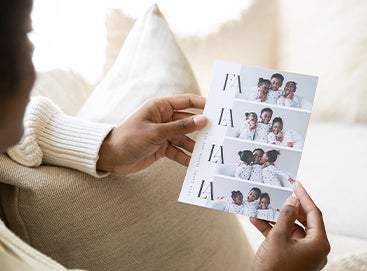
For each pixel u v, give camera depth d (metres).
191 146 1.04
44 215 0.97
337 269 1.08
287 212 0.84
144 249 1.03
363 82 1.70
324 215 1.45
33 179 0.97
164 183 1.06
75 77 1.35
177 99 1.02
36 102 1.04
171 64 1.20
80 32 1.53
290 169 0.92
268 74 0.96
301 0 1.71
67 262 1.00
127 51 1.25
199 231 1.08
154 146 0.99
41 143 1.02
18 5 0.57
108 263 1.01
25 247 0.85
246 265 1.18
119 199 1.02
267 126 0.94
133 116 1.01
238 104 0.96
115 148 1.00
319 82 1.72
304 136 0.93
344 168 1.57
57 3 1.54
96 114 1.15
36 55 1.39
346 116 1.72
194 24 1.69
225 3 1.69
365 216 1.44
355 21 1.69
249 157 0.93
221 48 1.69
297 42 1.72
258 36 1.70
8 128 0.61
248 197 0.91
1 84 0.58
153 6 1.27
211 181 0.93
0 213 1.01
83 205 0.99
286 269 0.81
